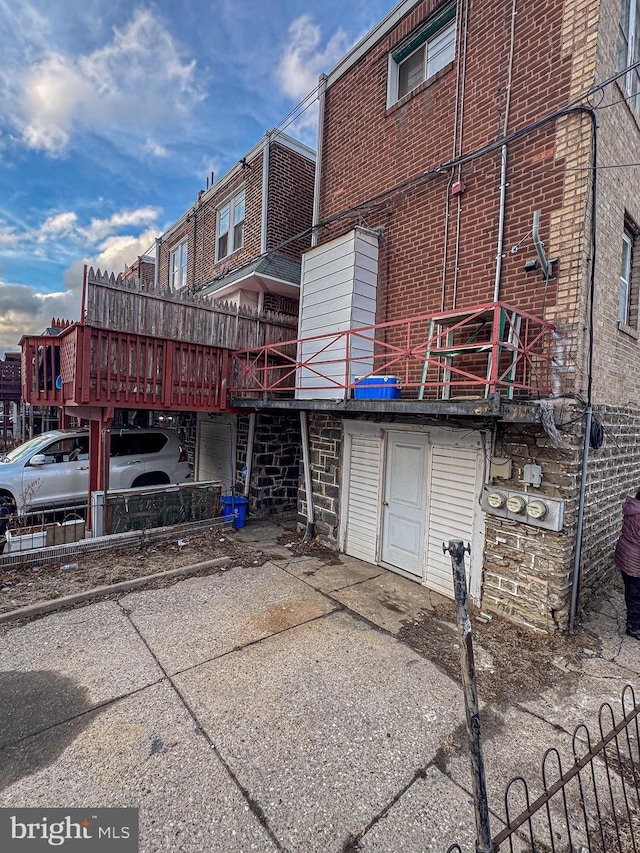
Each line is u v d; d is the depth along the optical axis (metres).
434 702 3.11
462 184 5.21
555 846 2.04
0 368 14.33
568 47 4.22
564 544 3.99
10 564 5.06
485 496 4.50
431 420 5.21
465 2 5.24
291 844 2.00
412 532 5.57
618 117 4.61
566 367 4.11
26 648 3.64
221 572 5.54
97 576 5.07
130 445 8.28
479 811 1.45
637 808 2.27
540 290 4.38
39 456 7.30
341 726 2.82
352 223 6.93
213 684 3.22
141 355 6.46
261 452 8.41
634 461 5.89
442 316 4.14
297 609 4.55
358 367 6.27
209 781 2.35
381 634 4.09
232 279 9.21
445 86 5.49
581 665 3.66
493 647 3.90
